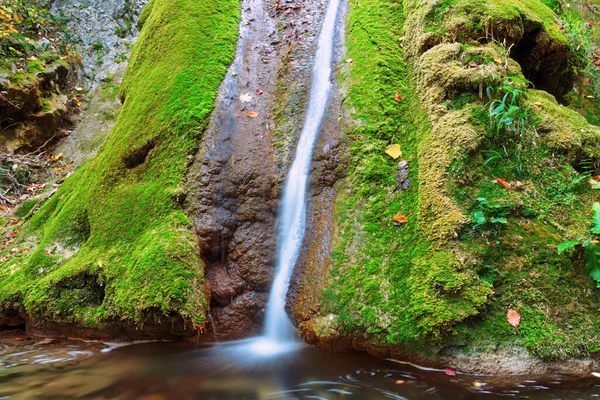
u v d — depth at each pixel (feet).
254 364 9.05
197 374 8.64
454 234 8.76
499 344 8.02
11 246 14.08
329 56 13.88
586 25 18.25
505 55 10.93
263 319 10.46
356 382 7.97
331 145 11.20
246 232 11.10
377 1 14.67
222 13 16.16
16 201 19.08
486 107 10.02
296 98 13.24
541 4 15.08
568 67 14.15
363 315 8.75
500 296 8.36
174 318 9.39
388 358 8.78
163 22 16.06
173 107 12.71
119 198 12.02
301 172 11.40
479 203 9.06
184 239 10.27
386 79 12.03
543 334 7.97
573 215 9.04
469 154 9.46
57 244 12.34
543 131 9.95
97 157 14.84
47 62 23.48
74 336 10.85
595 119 16.34
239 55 14.80
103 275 10.52
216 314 10.48
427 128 10.52
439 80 10.73
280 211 11.27
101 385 8.21
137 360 9.41
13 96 20.39
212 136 12.05
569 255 8.54
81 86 24.81
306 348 9.51
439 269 8.53
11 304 11.41
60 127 23.03
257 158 11.88
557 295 8.32
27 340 10.83
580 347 7.88
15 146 20.80
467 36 11.46
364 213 10.00
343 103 11.91
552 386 7.47
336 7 15.98
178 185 11.27
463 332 8.13
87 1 27.48
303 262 10.32
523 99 10.34
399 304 8.71
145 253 10.09
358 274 9.25
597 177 9.60
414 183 10.05
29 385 8.21
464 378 7.89
